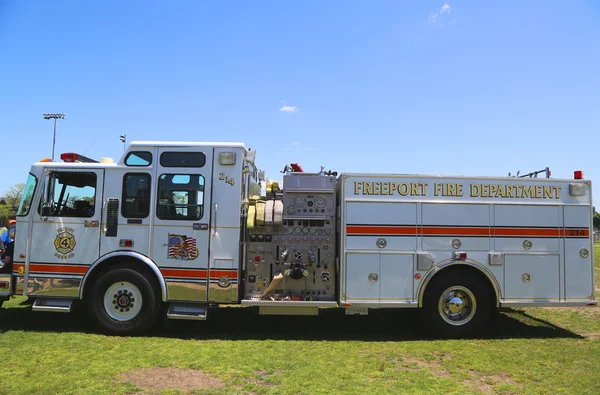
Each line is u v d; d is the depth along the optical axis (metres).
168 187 6.11
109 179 6.16
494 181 6.29
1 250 7.28
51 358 4.96
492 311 6.95
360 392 4.12
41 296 6.06
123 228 6.07
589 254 6.31
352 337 6.21
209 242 6.01
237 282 5.98
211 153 6.13
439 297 6.16
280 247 6.23
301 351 5.43
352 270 6.08
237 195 6.06
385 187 6.20
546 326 6.96
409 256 6.13
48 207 6.15
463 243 6.18
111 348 5.39
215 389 4.12
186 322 6.99
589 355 5.39
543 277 6.22
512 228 6.23
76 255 6.06
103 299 6.04
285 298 6.16
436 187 6.23
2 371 4.52
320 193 6.26
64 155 6.35
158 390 4.09
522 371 4.81
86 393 3.97
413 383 4.39
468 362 5.10
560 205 6.32
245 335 6.23
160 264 6.02
